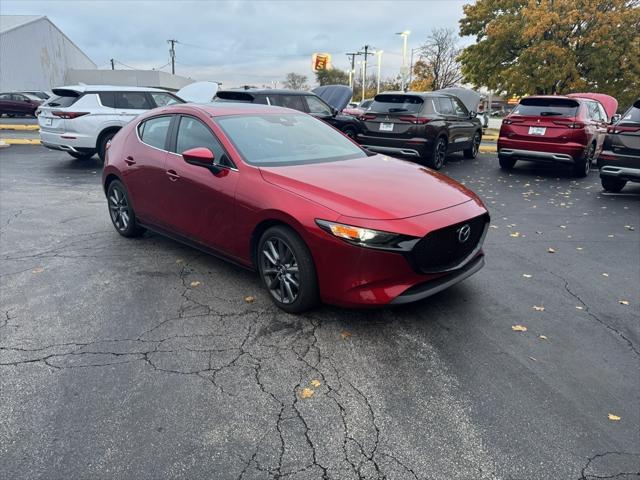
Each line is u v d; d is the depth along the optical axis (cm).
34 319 364
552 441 247
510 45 2938
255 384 289
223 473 225
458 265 360
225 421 258
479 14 3062
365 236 318
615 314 387
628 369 311
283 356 318
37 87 4278
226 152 409
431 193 371
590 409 271
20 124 2166
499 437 249
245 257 399
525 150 1028
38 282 431
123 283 431
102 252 510
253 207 373
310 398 277
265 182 374
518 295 418
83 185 862
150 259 490
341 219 325
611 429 256
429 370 305
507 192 875
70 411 264
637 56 2583
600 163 830
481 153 1469
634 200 816
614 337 351
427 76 3962
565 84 2734
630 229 636
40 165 1080
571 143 976
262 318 368
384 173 405
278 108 515
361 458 235
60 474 223
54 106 1043
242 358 316
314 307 369
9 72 3784
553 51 2573
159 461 231
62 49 4944
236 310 381
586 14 2530
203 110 455
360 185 367
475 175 1058
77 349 324
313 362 312
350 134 1236
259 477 223
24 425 253
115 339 338
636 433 253
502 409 270
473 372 304
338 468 229
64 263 478
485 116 2753
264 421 259
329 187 356
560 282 450
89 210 683
